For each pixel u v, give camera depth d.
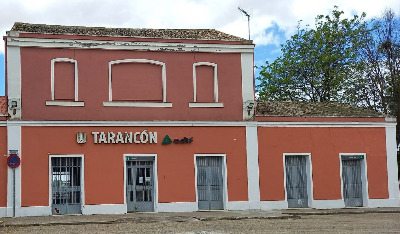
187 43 25.39
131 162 24.56
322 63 41.25
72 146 23.73
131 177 24.50
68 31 24.94
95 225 19.81
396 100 38.00
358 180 27.44
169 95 25.09
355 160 27.50
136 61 24.84
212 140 25.34
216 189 25.41
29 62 23.69
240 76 26.02
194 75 25.48
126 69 24.78
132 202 24.42
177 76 25.28
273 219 21.67
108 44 24.52
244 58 26.14
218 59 25.83
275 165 26.02
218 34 27.22
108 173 24.00
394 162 27.72
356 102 40.38
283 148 26.22
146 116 24.69
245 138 25.77
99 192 23.80
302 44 42.91
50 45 23.91
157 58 25.11
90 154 23.91
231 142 25.56
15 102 23.20
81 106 24.00
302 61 42.06
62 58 24.05
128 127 24.47
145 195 24.59
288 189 26.42
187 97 25.28
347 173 27.31
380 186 27.38
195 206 24.77
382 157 27.58
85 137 23.88
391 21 39.47
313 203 26.30
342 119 27.19
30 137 23.34
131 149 24.41
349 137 27.25
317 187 26.50
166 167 24.70
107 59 24.55
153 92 24.98
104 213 23.70
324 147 26.81
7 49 23.47
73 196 23.73
